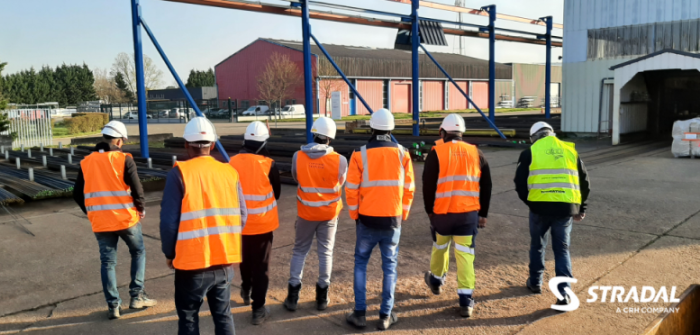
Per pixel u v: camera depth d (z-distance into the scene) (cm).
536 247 464
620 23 2009
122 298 474
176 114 4712
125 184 427
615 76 1838
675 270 515
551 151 444
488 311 434
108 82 7706
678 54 1655
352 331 404
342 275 530
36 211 845
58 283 514
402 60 5475
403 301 461
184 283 312
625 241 622
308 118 1430
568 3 2150
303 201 436
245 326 414
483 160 431
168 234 304
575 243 618
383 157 403
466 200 423
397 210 405
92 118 3284
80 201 433
